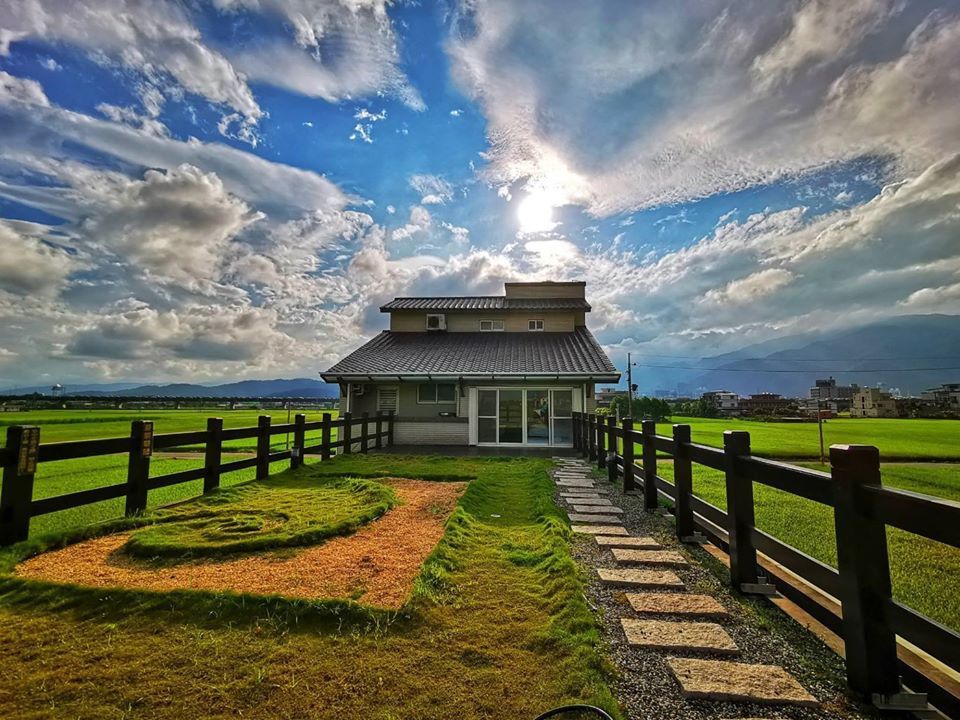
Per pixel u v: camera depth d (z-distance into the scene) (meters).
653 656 2.64
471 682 2.36
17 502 4.31
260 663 2.52
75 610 3.11
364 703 2.20
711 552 4.45
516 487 7.58
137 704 2.20
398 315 18.14
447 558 4.07
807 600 3.02
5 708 2.16
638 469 7.03
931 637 1.89
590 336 16.81
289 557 4.22
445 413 14.72
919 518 1.92
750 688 2.30
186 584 3.56
